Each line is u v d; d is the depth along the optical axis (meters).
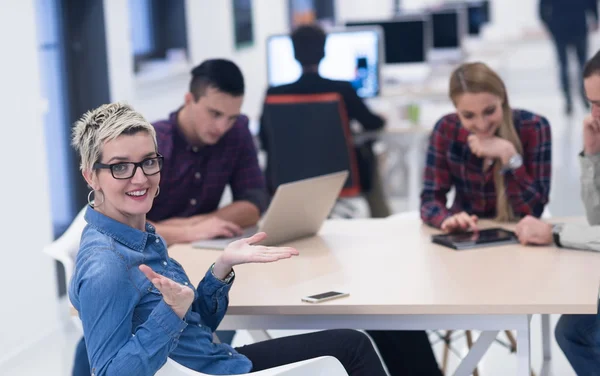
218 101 2.98
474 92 2.90
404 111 5.74
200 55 7.02
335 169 4.97
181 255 2.83
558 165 7.55
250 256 2.18
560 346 2.65
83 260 1.94
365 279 2.44
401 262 2.61
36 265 4.09
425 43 6.58
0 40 3.84
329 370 2.07
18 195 3.96
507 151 2.94
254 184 3.36
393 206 6.54
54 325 4.25
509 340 3.51
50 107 5.38
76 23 5.35
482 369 3.55
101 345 1.87
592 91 2.74
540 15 10.03
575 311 2.14
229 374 2.12
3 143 3.86
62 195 5.48
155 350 1.86
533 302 2.16
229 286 2.24
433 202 3.11
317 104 4.89
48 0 5.27
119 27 5.53
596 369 2.47
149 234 2.07
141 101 5.94
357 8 12.67
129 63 5.66
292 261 2.68
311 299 2.25
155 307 1.92
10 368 3.79
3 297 3.84
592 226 2.67
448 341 3.39
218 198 3.30
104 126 1.98
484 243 2.75
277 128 4.93
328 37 5.82
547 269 2.45
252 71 8.36
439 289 2.31
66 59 5.36
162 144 3.14
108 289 1.88
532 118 3.09
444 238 2.82
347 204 5.67
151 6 6.70
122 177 1.98
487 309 2.17
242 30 8.05
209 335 2.16
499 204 3.06
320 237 3.01
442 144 3.14
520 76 12.91
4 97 3.87
